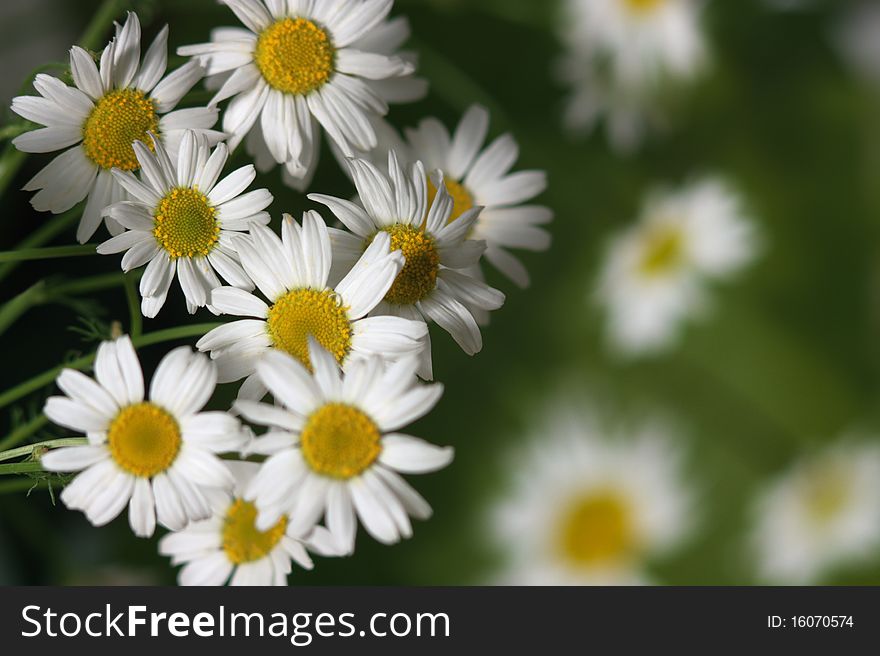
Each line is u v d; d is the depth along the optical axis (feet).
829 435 2.68
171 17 1.75
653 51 2.20
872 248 2.77
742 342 2.69
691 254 2.41
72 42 1.76
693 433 2.62
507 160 1.39
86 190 1.25
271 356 1.20
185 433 1.21
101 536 1.90
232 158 1.30
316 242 1.23
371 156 1.32
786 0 2.62
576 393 2.52
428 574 2.37
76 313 1.72
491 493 2.45
